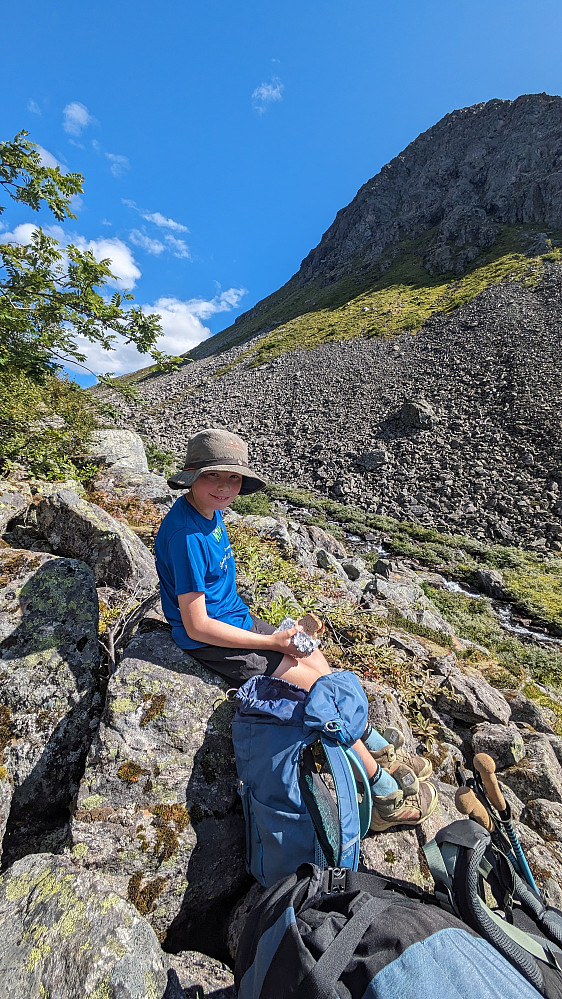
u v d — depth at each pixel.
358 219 108.44
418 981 1.17
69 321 5.32
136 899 2.05
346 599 7.29
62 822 2.45
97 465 9.82
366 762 2.36
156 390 56.16
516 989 1.21
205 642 2.42
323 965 1.26
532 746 4.86
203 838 2.24
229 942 2.14
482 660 8.58
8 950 1.63
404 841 2.50
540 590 14.45
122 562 4.16
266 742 2.16
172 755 2.31
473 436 26.50
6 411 7.64
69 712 2.55
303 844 1.98
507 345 37.16
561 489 20.50
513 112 92.81
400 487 22.95
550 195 69.88
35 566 3.01
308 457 27.69
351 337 57.16
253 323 102.62
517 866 1.81
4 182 5.09
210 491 2.47
